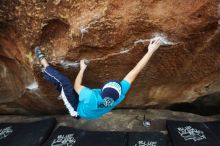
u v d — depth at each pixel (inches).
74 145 191.2
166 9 153.2
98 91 145.5
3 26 172.7
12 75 209.9
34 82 198.1
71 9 155.3
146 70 187.8
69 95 153.8
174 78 196.5
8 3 160.6
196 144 185.5
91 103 140.8
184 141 188.9
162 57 177.8
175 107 236.8
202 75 195.9
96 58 173.5
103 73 185.0
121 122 223.8
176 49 171.9
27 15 161.2
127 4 152.0
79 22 156.4
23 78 203.3
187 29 160.4
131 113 231.5
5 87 220.2
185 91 212.5
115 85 141.6
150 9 153.0
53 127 216.4
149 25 157.4
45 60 171.8
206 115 245.1
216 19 156.9
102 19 153.8
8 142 200.5
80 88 148.6
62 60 172.4
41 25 162.2
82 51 169.0
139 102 224.8
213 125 204.8
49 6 156.5
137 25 157.2
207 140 188.7
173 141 189.9
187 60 181.0
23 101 225.0
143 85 204.1
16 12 162.1
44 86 198.4
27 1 157.2
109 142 191.6
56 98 213.0
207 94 220.5
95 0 151.6
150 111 232.5
